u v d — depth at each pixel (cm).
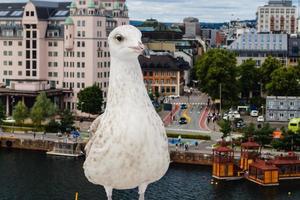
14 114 17562
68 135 16475
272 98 19212
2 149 15888
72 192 11406
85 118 19438
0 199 10950
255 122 19050
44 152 15525
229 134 15662
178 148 14788
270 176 12206
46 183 12025
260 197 11462
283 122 19175
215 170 12706
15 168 13438
